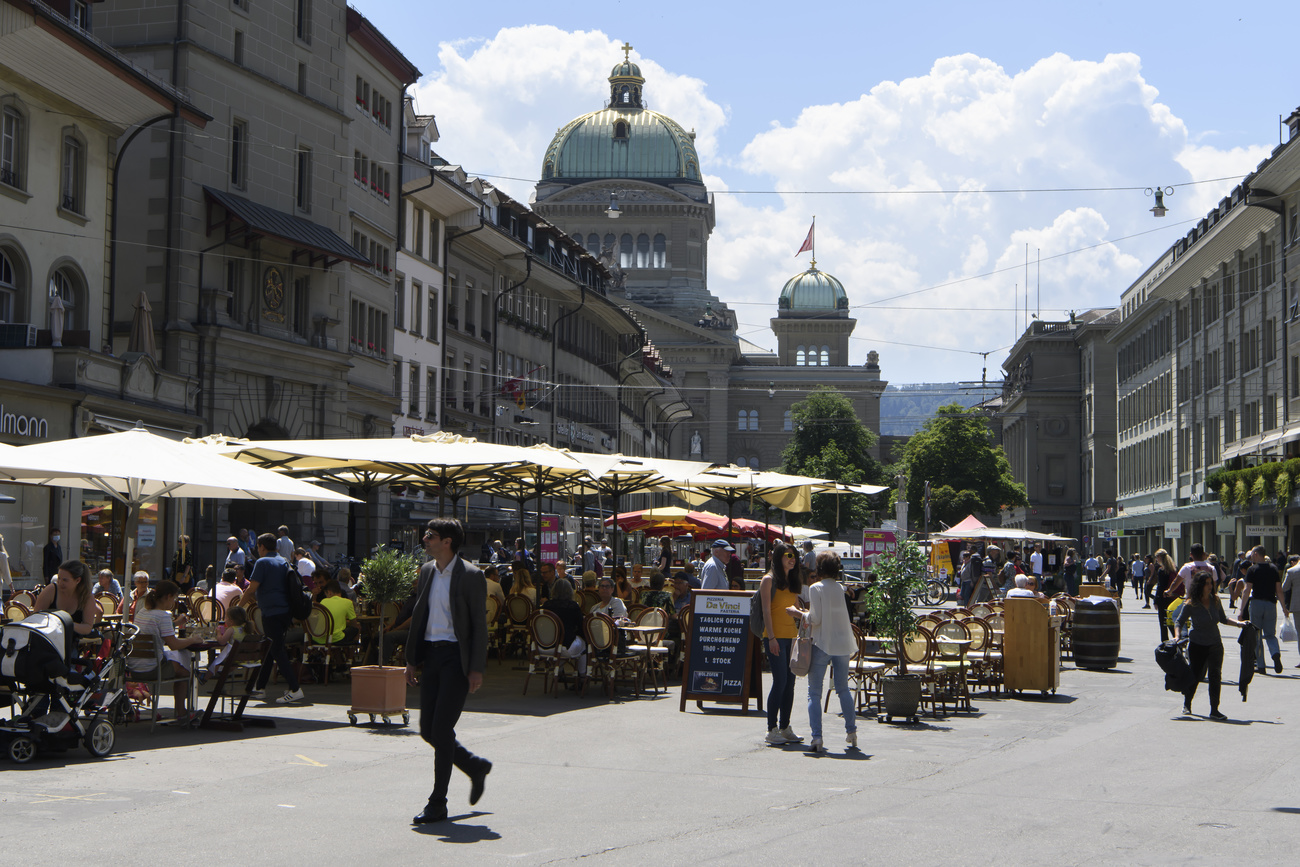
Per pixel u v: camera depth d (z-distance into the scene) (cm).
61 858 841
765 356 17262
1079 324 11725
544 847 891
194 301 3862
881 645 1717
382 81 5138
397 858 854
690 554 6012
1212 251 6925
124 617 1547
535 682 2091
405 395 5375
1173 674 1723
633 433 9869
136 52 3884
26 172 3070
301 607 1744
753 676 1720
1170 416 8288
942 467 9806
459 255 5994
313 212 4441
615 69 15438
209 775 1176
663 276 14900
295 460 2302
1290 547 5556
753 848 892
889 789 1142
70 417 3038
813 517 10319
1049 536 5166
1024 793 1126
